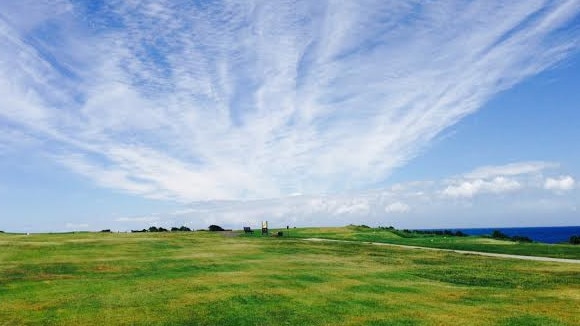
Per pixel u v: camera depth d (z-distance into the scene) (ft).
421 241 234.58
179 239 224.74
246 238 244.01
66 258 139.13
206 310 72.64
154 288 89.61
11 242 184.96
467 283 101.19
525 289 93.45
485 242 225.56
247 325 65.16
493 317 69.46
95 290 87.61
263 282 97.25
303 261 137.49
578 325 65.36
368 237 263.70
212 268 118.93
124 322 66.08
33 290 87.86
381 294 86.84
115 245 184.03
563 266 127.85
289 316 69.67
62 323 65.46
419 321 67.05
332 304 77.51
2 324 64.95
